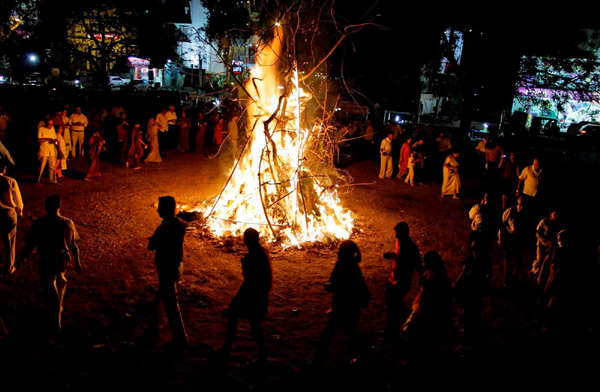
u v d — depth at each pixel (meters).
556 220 8.03
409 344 5.77
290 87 10.05
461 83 22.39
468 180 18.92
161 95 31.11
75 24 30.86
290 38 10.37
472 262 6.32
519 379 5.78
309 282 8.20
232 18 30.50
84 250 8.81
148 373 5.37
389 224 12.09
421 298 5.61
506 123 32.06
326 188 11.40
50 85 29.20
